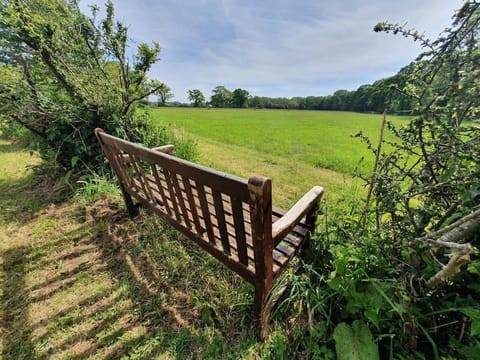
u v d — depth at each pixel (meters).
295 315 1.34
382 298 1.10
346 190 2.71
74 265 1.85
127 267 1.83
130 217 2.44
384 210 1.28
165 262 1.87
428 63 1.04
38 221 2.39
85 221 2.40
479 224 0.82
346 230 1.57
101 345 1.29
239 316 1.41
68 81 2.88
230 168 4.54
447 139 1.02
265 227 0.90
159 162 1.29
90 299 1.56
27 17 2.39
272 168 4.63
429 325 1.07
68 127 3.12
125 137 3.34
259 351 1.23
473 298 1.00
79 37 2.83
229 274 1.71
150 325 1.39
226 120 17.12
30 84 2.86
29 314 1.45
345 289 1.18
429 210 1.13
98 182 2.95
